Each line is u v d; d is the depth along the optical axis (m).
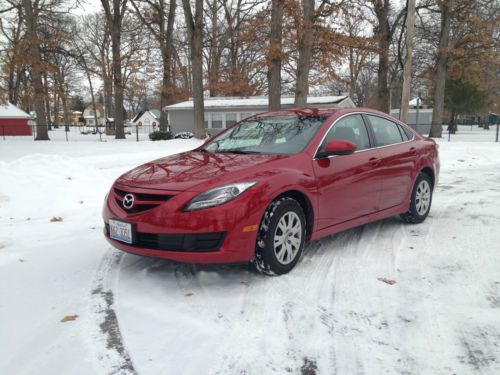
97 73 29.11
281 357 2.61
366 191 4.74
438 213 6.43
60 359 2.59
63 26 33.06
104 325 3.00
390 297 3.45
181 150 15.69
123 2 28.64
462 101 36.03
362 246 4.80
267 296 3.46
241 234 3.51
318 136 4.43
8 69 23.19
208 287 3.65
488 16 25.72
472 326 2.98
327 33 18.78
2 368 2.50
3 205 6.74
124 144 21.25
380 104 25.34
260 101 32.50
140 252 3.61
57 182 8.25
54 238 5.13
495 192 8.10
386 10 24.11
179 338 2.82
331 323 3.03
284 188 3.80
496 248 4.67
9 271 4.03
